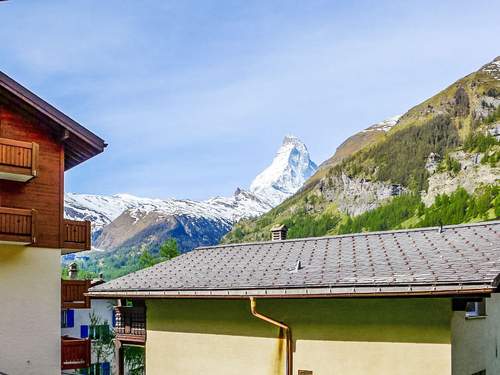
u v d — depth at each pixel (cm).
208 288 1536
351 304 1376
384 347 1318
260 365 1523
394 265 1344
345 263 1453
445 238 1459
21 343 1722
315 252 1627
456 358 1258
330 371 1391
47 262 1792
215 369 1614
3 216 1659
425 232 1551
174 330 1730
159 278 1788
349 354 1366
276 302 1502
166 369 1733
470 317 1360
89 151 1956
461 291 1138
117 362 1972
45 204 1811
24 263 1748
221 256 1856
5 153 1656
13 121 1775
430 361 1252
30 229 1705
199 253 1970
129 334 1942
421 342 1268
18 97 1755
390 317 1316
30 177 1719
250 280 1510
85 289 2011
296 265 1510
